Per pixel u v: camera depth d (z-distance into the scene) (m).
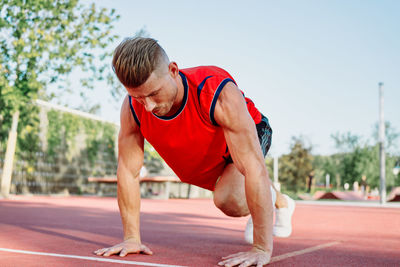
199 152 2.06
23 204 8.11
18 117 12.20
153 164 18.19
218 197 2.10
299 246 2.70
